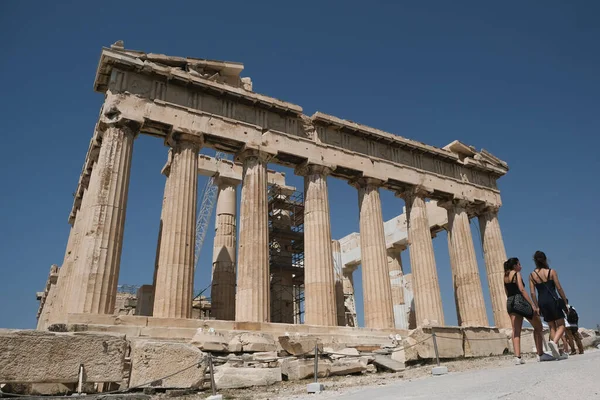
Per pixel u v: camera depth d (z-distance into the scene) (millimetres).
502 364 17297
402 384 10891
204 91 26578
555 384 6645
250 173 26891
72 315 18906
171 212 23688
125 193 22812
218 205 33719
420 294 31469
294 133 29281
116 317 19609
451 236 35906
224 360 16016
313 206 28609
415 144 34312
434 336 18578
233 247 32625
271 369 14930
